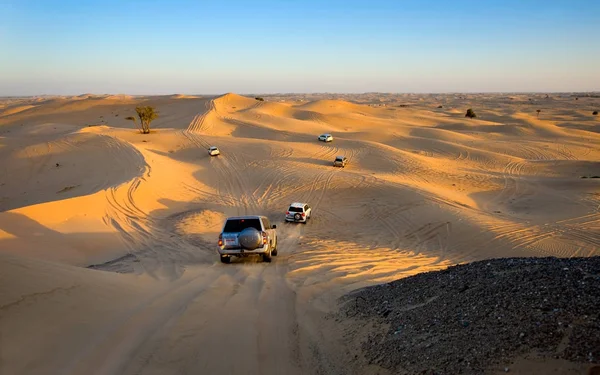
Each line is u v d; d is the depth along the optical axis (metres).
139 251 17.33
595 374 4.03
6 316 6.43
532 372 4.33
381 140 71.88
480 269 8.05
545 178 44.66
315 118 99.81
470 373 4.62
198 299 9.30
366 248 19.59
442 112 147.25
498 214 29.02
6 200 37.47
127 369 5.84
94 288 8.80
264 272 12.83
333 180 38.00
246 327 7.54
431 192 33.91
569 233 24.05
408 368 5.18
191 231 21.59
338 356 6.20
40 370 5.49
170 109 110.12
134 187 30.66
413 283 8.51
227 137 65.75
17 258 9.43
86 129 67.81
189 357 6.29
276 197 33.41
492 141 76.06
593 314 5.02
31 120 111.12
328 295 9.75
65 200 23.81
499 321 5.54
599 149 69.19
